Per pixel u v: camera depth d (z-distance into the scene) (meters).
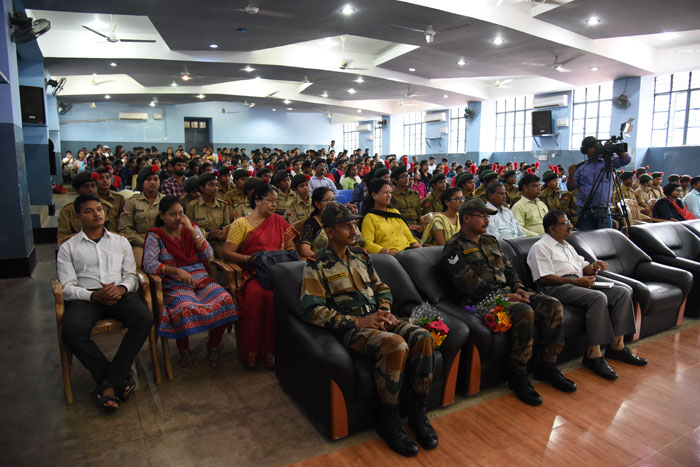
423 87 12.84
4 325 3.33
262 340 2.70
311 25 7.18
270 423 2.13
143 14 6.55
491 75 11.26
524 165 10.13
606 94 12.33
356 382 1.96
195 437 2.01
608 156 4.19
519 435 2.05
